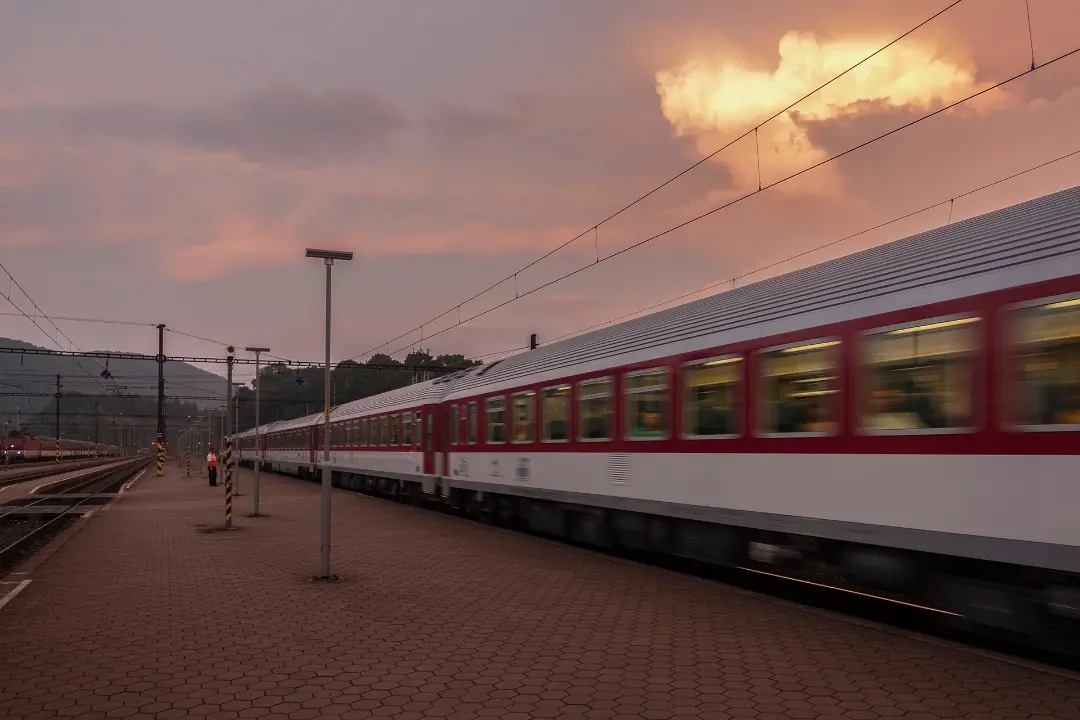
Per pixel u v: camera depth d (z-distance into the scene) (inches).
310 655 297.1
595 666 279.4
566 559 530.9
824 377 352.2
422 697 249.1
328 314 480.4
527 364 665.0
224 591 423.8
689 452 437.1
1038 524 266.2
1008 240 295.4
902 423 315.0
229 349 1016.2
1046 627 279.3
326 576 455.5
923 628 363.9
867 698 241.8
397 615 362.6
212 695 252.5
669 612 363.6
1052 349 266.2
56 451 3198.8
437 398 868.0
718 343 418.3
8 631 338.0
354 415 1258.6
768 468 380.2
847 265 385.4
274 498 1143.6
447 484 818.2
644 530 500.1
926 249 337.7
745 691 250.7
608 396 518.3
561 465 576.1
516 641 314.3
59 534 707.4
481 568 493.7
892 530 316.5
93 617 363.9
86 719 232.2
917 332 311.9
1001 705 233.5
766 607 373.1
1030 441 269.9
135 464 3427.7
